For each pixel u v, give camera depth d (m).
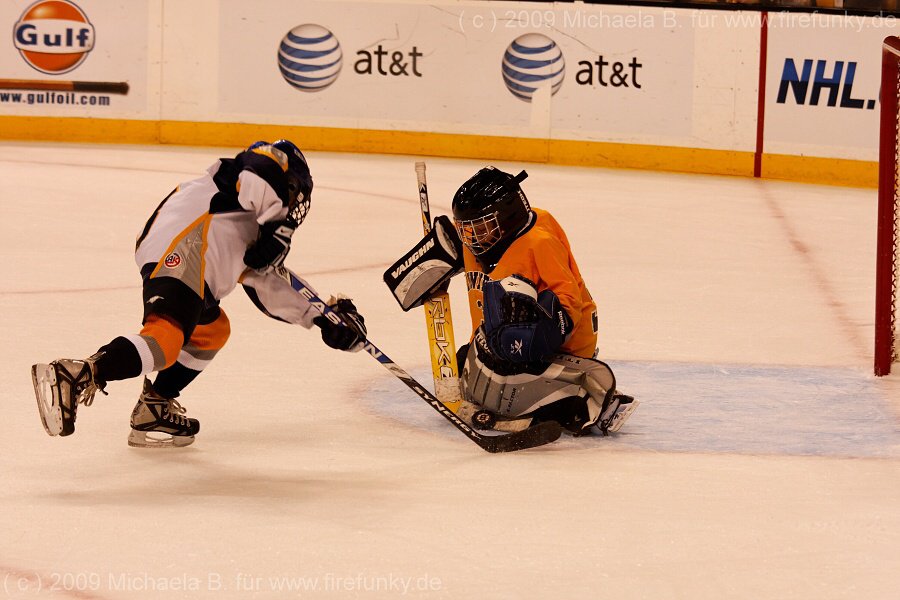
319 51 34.28
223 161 9.85
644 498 9.20
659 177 32.81
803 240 24.27
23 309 15.78
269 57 34.31
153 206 24.95
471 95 34.31
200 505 8.81
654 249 22.64
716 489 9.48
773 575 7.62
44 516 8.48
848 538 8.34
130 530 8.23
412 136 34.56
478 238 10.70
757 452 10.59
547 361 10.89
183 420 10.38
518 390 10.83
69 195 25.84
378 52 34.25
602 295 18.30
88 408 11.44
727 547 8.12
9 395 11.75
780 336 15.85
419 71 34.25
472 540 8.16
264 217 9.55
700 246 23.17
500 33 33.97
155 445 10.34
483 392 10.95
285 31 34.22
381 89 34.38
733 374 13.64
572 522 8.58
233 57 34.31
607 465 10.10
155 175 28.98
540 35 33.88
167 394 10.30
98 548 7.88
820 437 11.13
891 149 13.59
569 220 25.56
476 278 11.31
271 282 10.20
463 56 34.12
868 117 32.94
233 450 10.33
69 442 10.38
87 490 9.12
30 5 33.84
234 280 9.88
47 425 8.55
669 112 33.78
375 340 14.84
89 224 22.73
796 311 17.58
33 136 34.34
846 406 12.32
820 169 33.28
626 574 7.59
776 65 33.22
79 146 33.59
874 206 29.47
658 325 16.28
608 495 9.25
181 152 33.28
